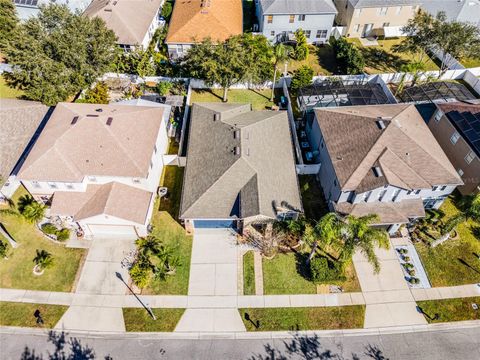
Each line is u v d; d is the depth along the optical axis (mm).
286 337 32312
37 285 34750
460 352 31812
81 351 31266
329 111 44156
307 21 61188
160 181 43281
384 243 30859
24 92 52344
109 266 36094
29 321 32719
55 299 34000
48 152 36562
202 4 60875
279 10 59656
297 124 49969
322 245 34500
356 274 36250
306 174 44688
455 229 39688
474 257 37688
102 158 37062
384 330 32906
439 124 46625
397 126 39656
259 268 36375
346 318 33469
